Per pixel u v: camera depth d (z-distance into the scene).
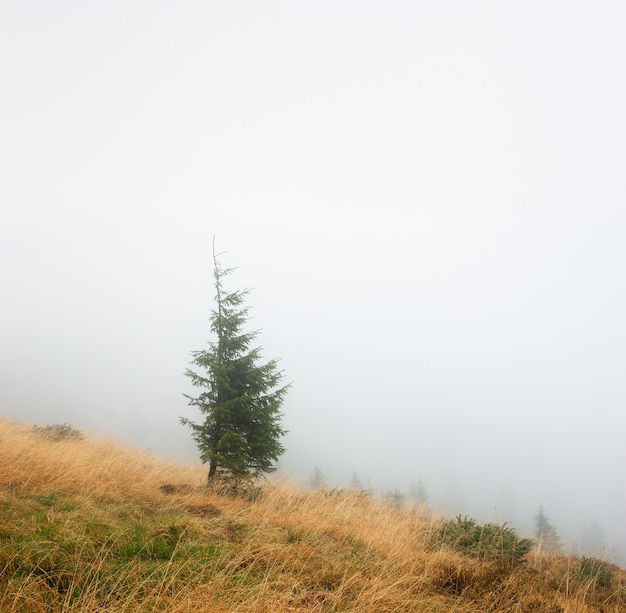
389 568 5.41
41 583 3.43
